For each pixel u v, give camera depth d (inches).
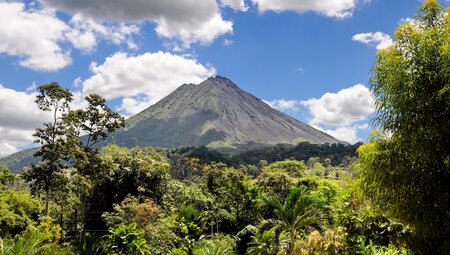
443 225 380.2
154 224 1056.2
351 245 523.8
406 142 388.2
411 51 384.5
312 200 770.8
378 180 407.5
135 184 1295.5
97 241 820.6
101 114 1189.7
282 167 2933.1
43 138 1054.4
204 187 1801.2
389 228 480.4
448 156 370.6
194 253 964.0
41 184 1043.3
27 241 565.3
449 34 352.2
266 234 850.8
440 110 366.9
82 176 1108.5
